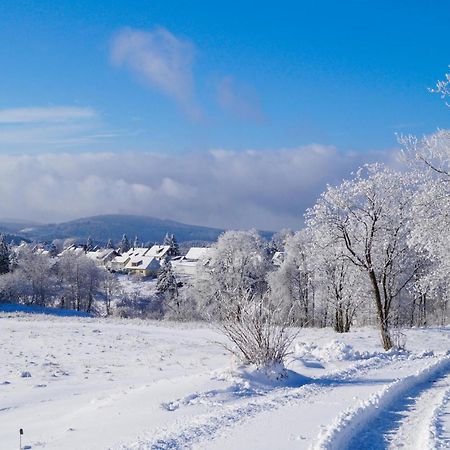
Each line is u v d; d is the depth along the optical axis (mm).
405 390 11945
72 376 17922
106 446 7340
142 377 17312
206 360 22125
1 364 20953
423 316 55844
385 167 29016
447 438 7164
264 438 7406
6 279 85688
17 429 9805
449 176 22047
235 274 57375
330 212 28750
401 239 29375
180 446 7070
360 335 33062
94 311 94125
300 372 15289
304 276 57219
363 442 7539
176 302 77062
